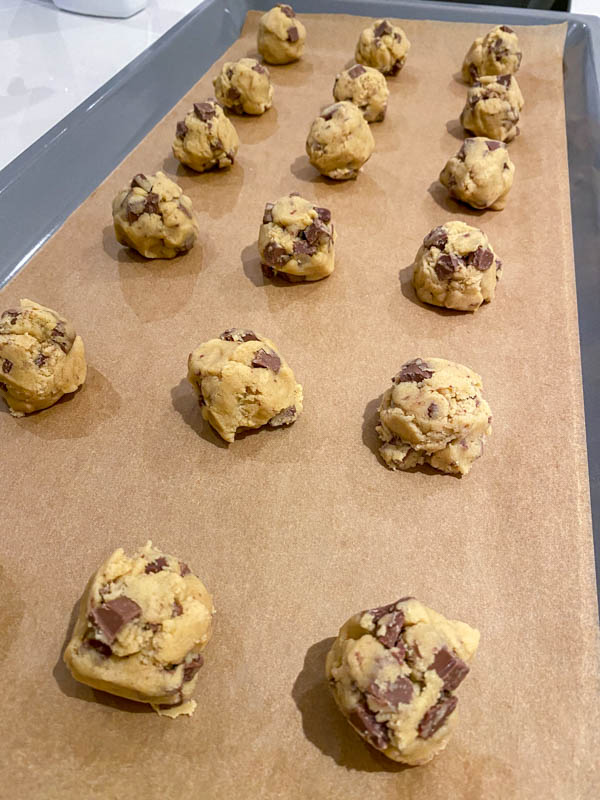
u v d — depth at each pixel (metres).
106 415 0.25
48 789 0.17
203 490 0.23
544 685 0.19
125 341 0.28
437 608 0.21
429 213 0.34
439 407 0.23
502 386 0.26
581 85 0.40
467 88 0.43
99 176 0.35
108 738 0.18
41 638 0.20
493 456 0.24
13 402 0.25
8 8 0.46
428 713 0.17
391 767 0.18
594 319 0.29
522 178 0.36
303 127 0.40
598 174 0.34
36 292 0.29
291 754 0.18
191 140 0.35
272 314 0.29
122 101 0.37
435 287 0.29
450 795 0.17
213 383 0.24
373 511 0.23
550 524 0.22
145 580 0.19
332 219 0.34
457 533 0.22
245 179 0.36
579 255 0.32
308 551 0.22
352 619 0.19
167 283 0.30
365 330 0.29
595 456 0.24
